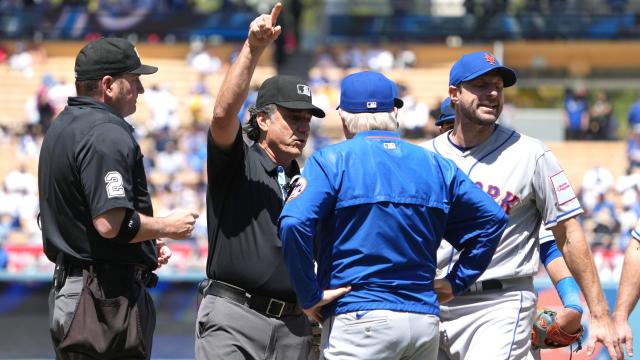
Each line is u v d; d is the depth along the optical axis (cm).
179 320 4203
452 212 1590
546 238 1980
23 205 7112
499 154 1869
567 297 1936
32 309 4531
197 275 4394
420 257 1519
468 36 11425
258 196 1767
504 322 1809
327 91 9119
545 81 11688
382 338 1480
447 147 1906
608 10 11662
